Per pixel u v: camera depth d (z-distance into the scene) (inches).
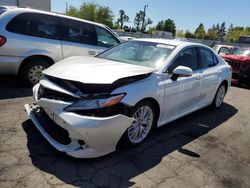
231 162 152.6
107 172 126.7
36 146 142.4
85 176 122.0
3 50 221.9
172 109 173.8
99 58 179.3
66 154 133.6
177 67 161.9
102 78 130.9
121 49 192.9
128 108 133.8
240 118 234.1
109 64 154.9
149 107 153.1
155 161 142.2
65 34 258.1
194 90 192.2
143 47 186.4
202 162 148.0
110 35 297.7
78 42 267.3
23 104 203.3
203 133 189.6
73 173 123.0
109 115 125.6
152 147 157.2
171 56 173.0
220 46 663.8
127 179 123.6
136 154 146.5
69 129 123.2
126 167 132.8
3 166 122.5
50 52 247.3
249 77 386.6
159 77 157.2
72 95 126.4
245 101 302.0
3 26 220.8
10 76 275.6
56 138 134.6
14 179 114.5
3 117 175.6
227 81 248.7
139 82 144.1
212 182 130.6
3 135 151.0
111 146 132.6
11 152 134.5
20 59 231.9
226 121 221.6
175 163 143.1
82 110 123.3
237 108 266.4
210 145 171.3
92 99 124.4
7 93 225.5
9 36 223.1
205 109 248.8
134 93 137.1
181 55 181.8
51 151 138.6
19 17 229.5
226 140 182.7
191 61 194.4
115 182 120.5
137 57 177.8
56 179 117.6
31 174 119.0
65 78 132.0
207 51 222.4
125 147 150.9
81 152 124.6
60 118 124.7
